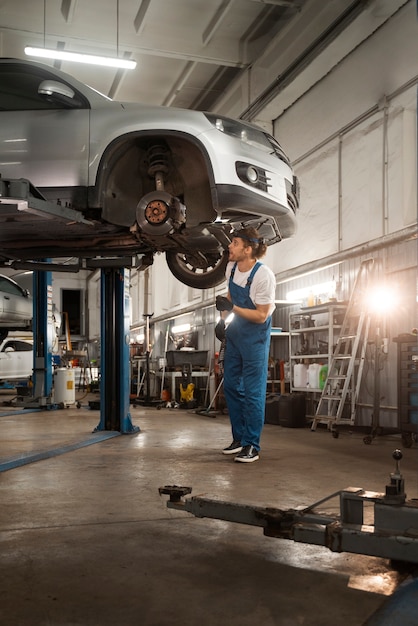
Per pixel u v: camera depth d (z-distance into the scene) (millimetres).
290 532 1908
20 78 4625
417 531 1732
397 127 6891
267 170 4586
